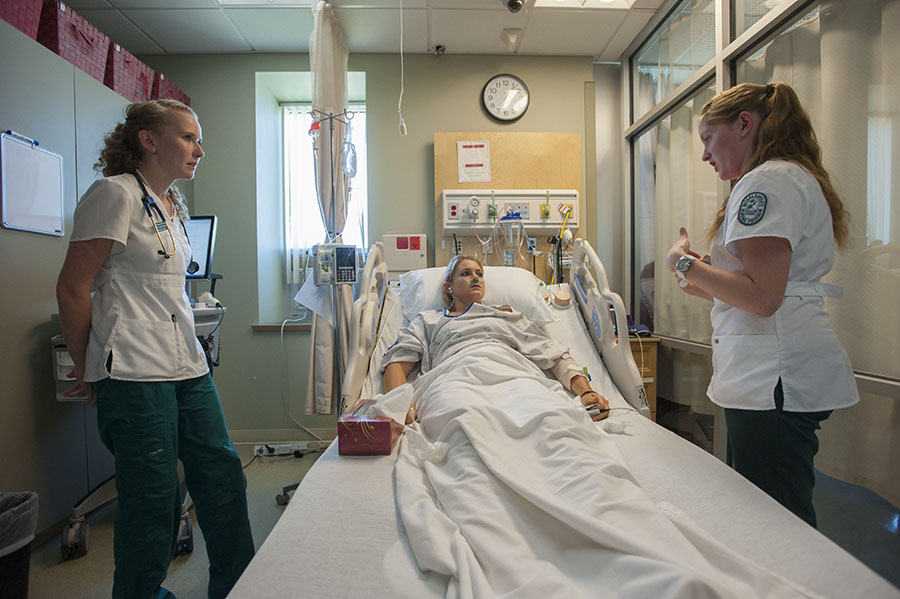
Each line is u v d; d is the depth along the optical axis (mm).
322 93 2482
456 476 1012
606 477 908
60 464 1896
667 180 2639
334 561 802
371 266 2184
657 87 2736
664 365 2695
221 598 1337
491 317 1928
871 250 1401
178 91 2881
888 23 1339
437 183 2875
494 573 736
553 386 1529
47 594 1481
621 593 662
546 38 2867
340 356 2471
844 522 1492
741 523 881
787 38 1717
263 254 3105
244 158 3012
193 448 1355
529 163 2881
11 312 1691
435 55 3029
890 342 1359
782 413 966
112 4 2498
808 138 1035
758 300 929
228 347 3002
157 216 1303
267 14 2598
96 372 1177
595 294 2061
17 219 1705
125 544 1170
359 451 1262
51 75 1888
